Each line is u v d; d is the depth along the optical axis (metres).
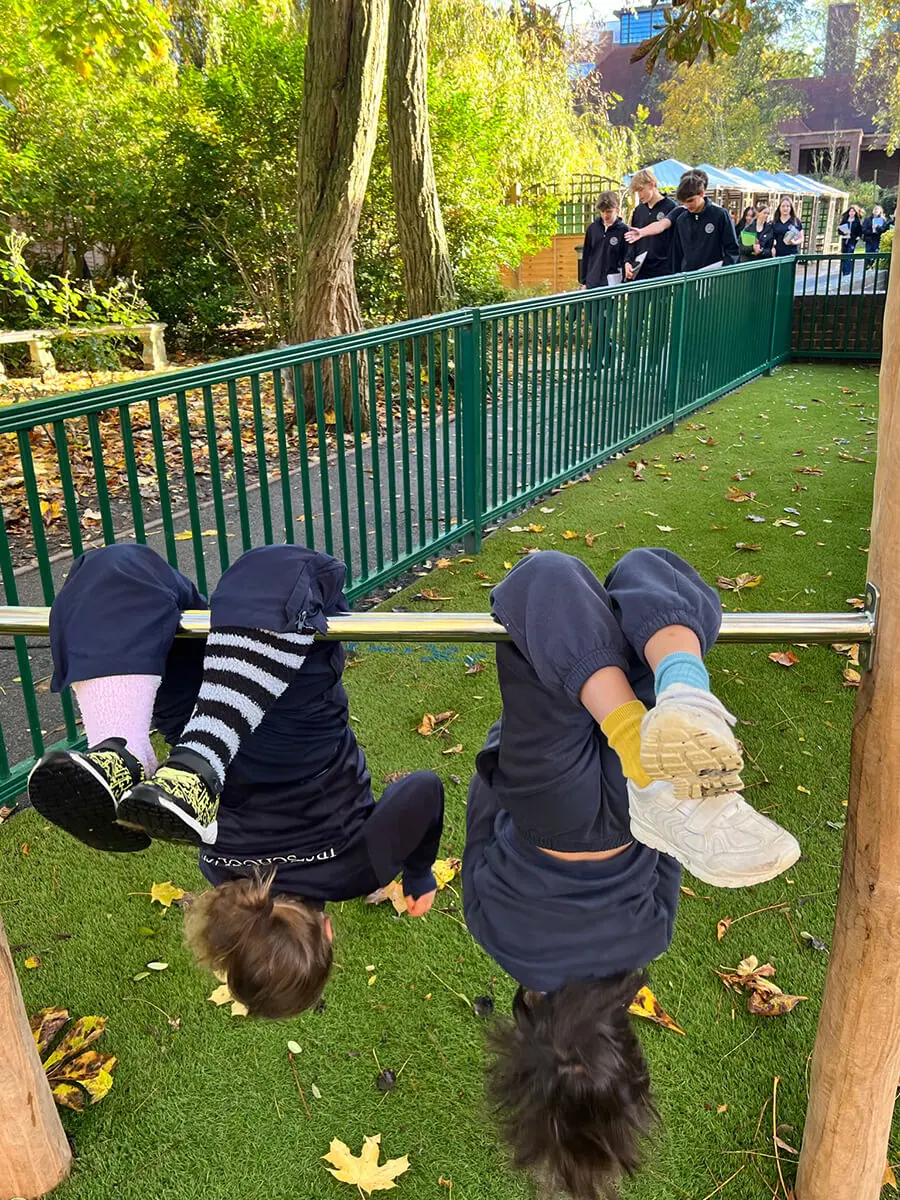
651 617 1.34
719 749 1.07
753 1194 2.01
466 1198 2.01
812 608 4.85
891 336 1.36
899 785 1.51
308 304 8.50
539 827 1.53
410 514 5.04
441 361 5.10
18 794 3.35
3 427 2.96
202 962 1.49
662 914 1.63
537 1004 1.48
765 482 7.08
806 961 2.63
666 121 51.38
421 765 3.49
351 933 2.73
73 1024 2.43
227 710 1.44
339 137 8.15
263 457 3.93
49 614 1.66
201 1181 2.06
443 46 15.76
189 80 12.91
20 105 12.84
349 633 1.55
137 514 3.40
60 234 13.30
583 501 6.62
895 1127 2.19
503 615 1.44
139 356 12.52
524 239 15.03
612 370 7.34
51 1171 2.03
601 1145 1.30
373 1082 2.28
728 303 10.04
